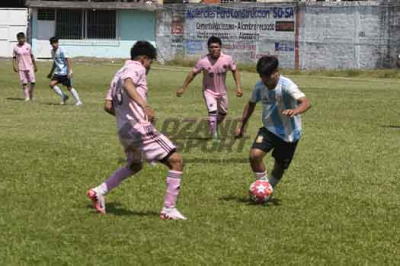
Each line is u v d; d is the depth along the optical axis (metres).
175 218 8.50
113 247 7.34
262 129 9.60
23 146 13.91
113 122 18.14
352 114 21.39
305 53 48.69
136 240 7.58
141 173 11.30
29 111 20.67
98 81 33.97
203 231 8.00
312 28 48.31
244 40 51.06
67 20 54.16
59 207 9.02
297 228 8.27
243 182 10.90
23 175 11.08
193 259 7.03
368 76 44.50
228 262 6.97
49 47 54.19
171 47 54.09
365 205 9.57
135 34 54.50
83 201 9.38
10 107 21.81
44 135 15.55
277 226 8.33
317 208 9.31
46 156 12.85
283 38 49.44
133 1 55.75
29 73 24.17
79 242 7.49
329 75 45.47
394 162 12.96
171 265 6.86
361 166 12.49
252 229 8.16
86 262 6.88
